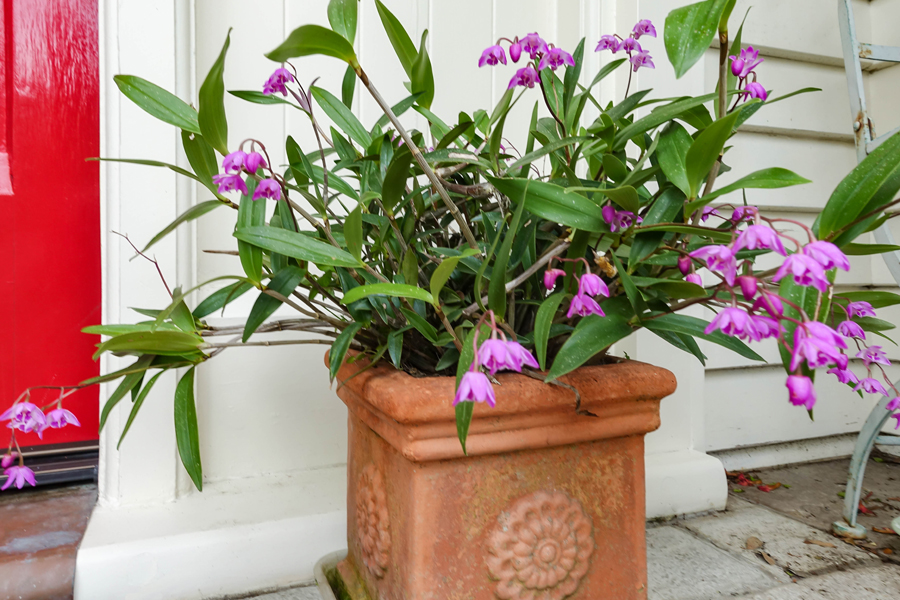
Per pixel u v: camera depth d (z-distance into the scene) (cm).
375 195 65
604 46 81
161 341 63
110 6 112
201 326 71
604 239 71
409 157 61
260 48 133
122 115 113
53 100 125
